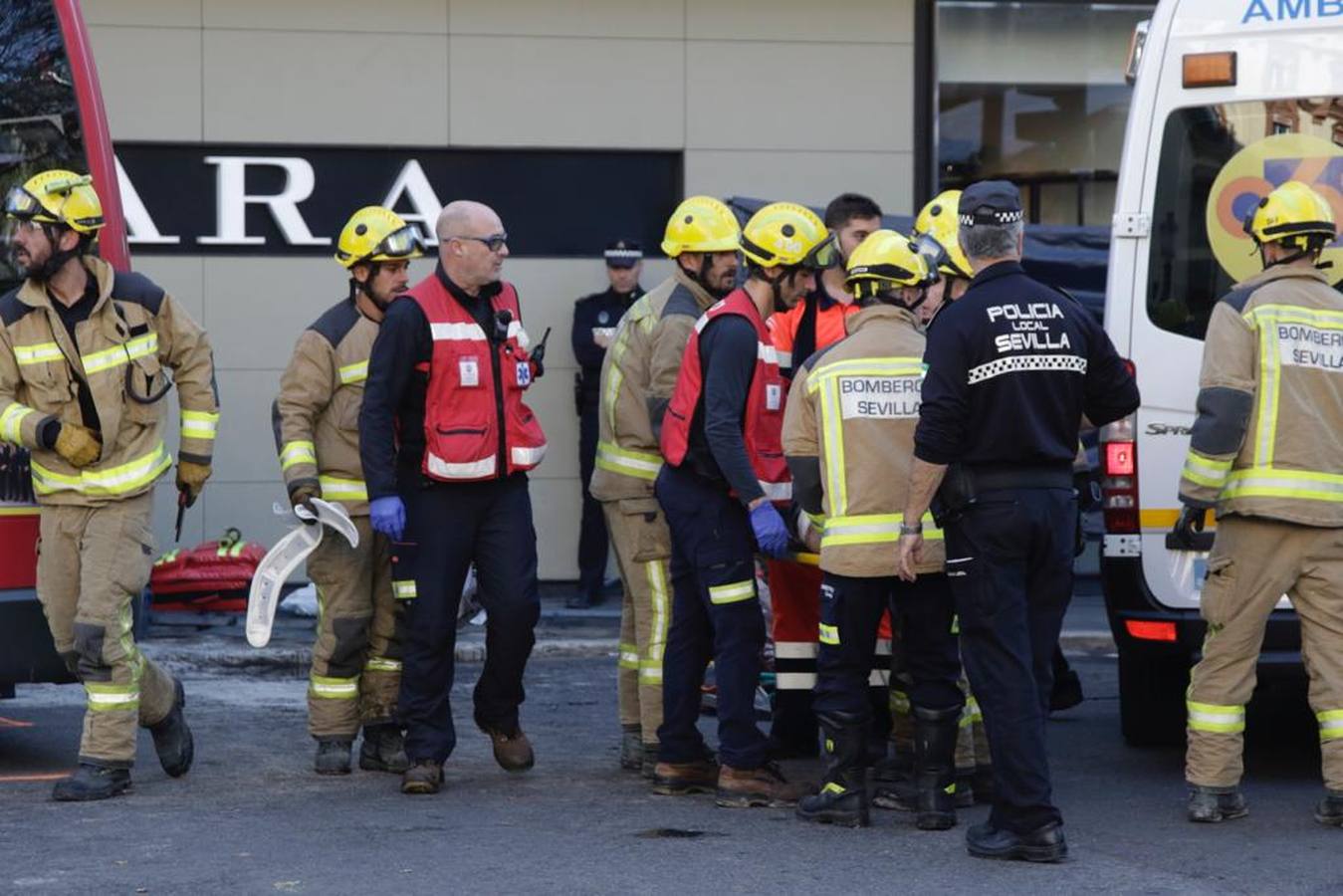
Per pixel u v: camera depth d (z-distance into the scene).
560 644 16.55
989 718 8.73
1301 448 9.47
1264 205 9.70
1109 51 19.59
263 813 9.70
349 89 18.53
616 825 9.45
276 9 18.38
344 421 10.62
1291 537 9.49
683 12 18.94
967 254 8.80
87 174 10.83
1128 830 9.49
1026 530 8.62
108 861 8.66
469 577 11.20
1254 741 12.30
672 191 19.17
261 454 18.52
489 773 10.97
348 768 10.81
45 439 9.73
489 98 18.73
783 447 9.73
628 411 10.51
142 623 10.70
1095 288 16.89
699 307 10.23
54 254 9.80
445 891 8.14
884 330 9.34
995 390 8.59
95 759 10.04
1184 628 10.73
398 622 10.80
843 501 9.24
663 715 10.23
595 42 18.86
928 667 9.35
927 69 19.36
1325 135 10.88
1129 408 9.01
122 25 18.17
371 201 18.72
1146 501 10.87
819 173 19.19
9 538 10.33
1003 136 19.52
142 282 10.13
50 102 10.85
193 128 18.30
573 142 18.86
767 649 12.27
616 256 18.19
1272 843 9.18
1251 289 9.68
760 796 9.86
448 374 10.04
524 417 10.25
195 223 18.41
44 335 9.84
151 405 10.00
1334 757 9.53
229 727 12.65
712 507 9.80
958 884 8.29
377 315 10.67
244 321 18.48
